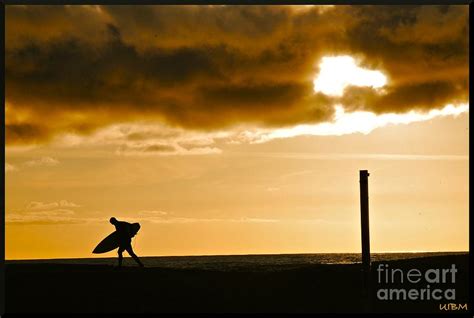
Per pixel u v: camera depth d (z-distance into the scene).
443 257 51.94
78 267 50.94
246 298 40.19
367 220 33.59
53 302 39.34
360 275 46.19
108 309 37.56
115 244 52.62
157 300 39.94
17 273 48.22
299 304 39.12
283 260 140.38
